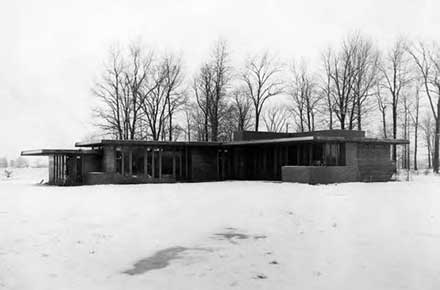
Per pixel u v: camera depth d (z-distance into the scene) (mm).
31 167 63188
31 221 13109
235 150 35812
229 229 11945
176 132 52750
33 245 9969
